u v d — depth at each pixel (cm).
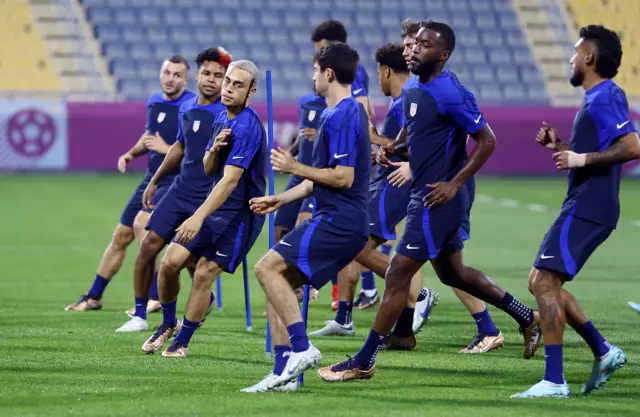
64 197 7838
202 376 2380
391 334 2838
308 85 11069
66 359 2586
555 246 2195
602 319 3372
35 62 10869
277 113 9806
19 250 5169
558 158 2158
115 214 6794
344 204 2211
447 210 2366
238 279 4419
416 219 2377
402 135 2714
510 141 10275
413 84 2395
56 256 4972
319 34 3466
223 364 2545
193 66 11100
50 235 5769
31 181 9081
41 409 1997
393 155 2806
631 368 2539
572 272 2192
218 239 2598
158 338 2702
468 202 2747
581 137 2202
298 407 2033
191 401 2081
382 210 2945
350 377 2342
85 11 11288
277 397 2138
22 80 10744
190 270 3303
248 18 11612
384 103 10394
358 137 2206
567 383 2356
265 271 2186
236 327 3194
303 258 2191
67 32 11112
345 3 11944
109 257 3534
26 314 3412
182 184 2956
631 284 4241
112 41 11125
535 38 11944
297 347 2172
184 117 2938
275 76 11100
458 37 11806
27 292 3928
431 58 2334
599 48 2181
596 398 2175
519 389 2264
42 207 7162
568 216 2205
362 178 2228
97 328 3136
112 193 8169
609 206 2194
